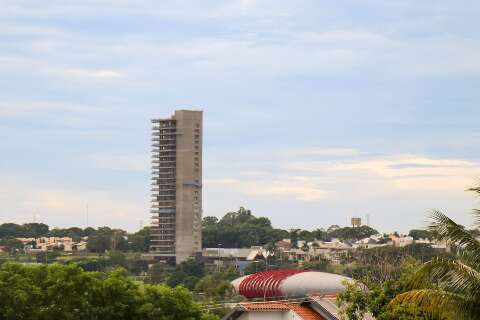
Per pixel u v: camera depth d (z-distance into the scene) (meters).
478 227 75.44
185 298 144.00
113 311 134.50
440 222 74.19
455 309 72.62
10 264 134.00
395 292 115.62
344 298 118.81
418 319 105.62
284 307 142.62
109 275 141.62
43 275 134.00
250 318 142.38
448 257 75.12
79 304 133.25
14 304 127.50
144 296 140.75
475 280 71.62
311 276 172.75
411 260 157.12
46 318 129.75
